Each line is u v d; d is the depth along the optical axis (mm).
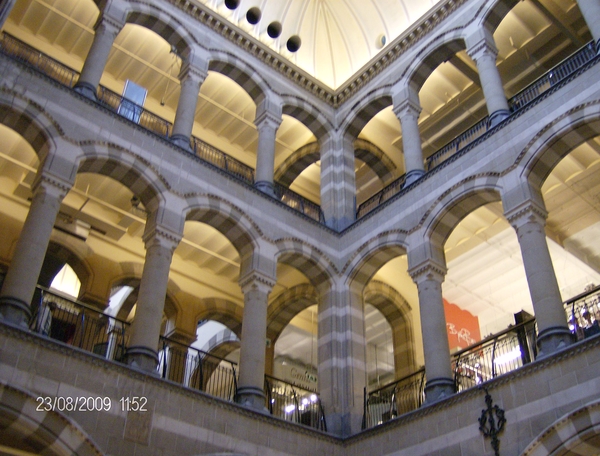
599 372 11734
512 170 15430
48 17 20781
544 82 17672
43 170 14172
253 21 22641
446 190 16781
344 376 16938
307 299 21734
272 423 14656
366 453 15070
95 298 19406
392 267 22172
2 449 12016
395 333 21484
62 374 12039
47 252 19391
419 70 20703
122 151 15805
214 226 17469
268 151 19938
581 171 20500
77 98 15727
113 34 18062
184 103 18703
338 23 24328
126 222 20438
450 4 20234
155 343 13977
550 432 11812
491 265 23938
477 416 13297
